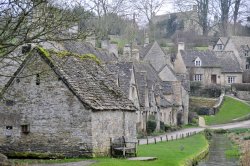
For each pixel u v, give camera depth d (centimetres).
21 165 3025
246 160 4519
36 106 3572
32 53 3547
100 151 3544
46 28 2425
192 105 11244
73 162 3197
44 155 3531
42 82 3556
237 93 12156
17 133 3612
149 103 7606
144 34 14675
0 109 3650
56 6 2577
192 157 4400
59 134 3512
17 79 3606
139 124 7025
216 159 5003
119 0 12044
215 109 10894
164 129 8306
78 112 3478
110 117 3669
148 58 11106
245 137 7150
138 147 4784
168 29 16812
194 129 9019
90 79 3759
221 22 16050
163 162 3556
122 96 3922
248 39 14550
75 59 3828
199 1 15750
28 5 2286
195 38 15812
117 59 7769
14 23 2342
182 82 10425
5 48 2509
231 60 13138
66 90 3506
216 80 12862
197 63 12762
